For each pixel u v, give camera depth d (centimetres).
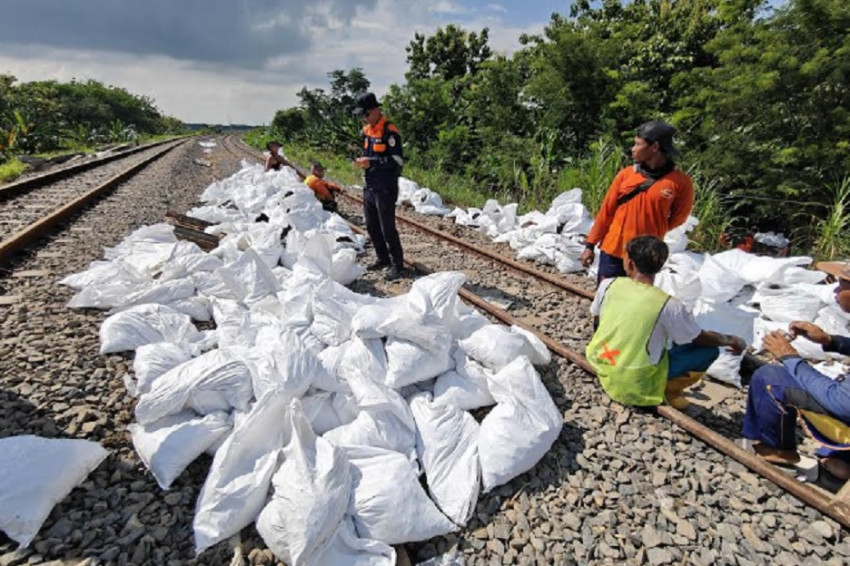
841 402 240
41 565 185
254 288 416
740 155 925
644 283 310
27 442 210
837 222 689
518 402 265
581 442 279
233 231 630
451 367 303
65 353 329
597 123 1408
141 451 234
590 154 1281
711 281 441
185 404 249
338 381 270
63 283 452
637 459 266
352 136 2553
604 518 228
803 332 278
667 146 331
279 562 194
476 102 1777
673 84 1218
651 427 291
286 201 710
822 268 261
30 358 318
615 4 1691
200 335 356
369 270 586
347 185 1366
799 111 883
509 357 302
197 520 200
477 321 359
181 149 2727
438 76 2564
